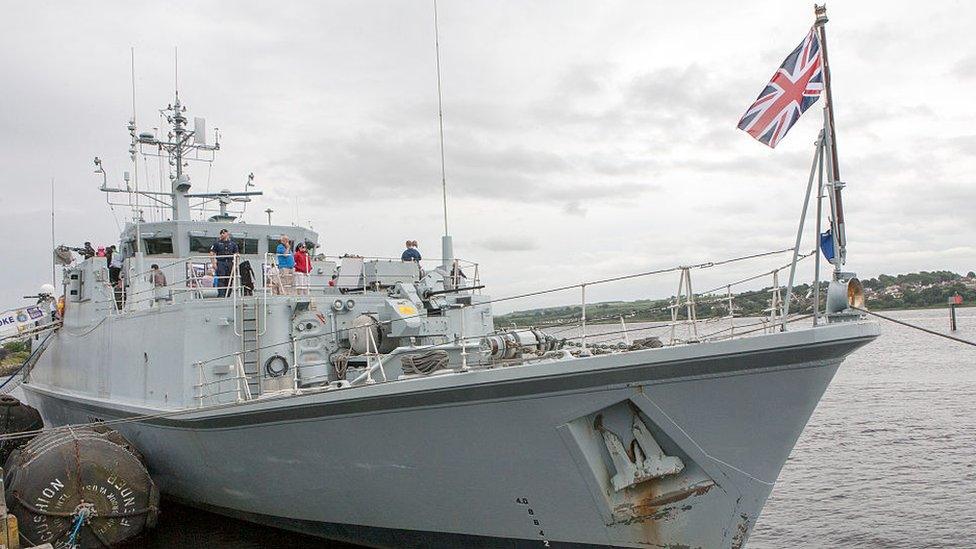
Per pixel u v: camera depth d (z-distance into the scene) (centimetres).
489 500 846
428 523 910
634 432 767
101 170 1595
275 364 1062
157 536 1141
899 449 1991
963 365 4234
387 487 905
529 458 793
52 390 1677
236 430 992
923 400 2858
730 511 768
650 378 727
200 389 1059
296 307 1103
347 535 1007
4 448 1655
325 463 935
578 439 762
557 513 813
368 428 867
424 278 1234
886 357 5041
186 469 1151
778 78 773
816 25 747
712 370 707
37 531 984
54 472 1007
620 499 786
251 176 1783
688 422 743
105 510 1023
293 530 1081
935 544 1254
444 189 1205
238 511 1148
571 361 736
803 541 1290
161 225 1440
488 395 775
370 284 1320
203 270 1342
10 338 1720
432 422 823
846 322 693
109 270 1548
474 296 1262
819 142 745
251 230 1488
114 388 1330
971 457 1864
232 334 1092
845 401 2931
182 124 1658
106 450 1059
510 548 865
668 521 786
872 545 1261
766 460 738
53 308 1950
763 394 707
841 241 723
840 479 1698
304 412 904
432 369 900
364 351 1058
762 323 762
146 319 1202
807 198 746
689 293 802
